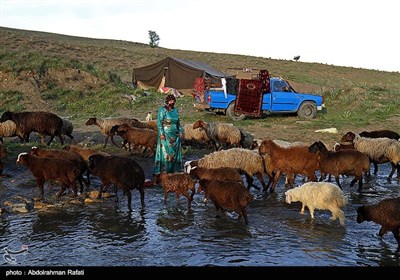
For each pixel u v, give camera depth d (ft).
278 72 167.02
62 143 53.52
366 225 29.60
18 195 35.60
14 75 89.61
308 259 24.03
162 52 208.74
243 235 27.76
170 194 37.24
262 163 37.83
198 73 106.42
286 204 34.58
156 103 91.76
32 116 51.55
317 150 36.76
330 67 194.29
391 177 44.09
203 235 27.73
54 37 243.60
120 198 35.88
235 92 73.00
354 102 85.81
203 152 53.06
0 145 40.88
